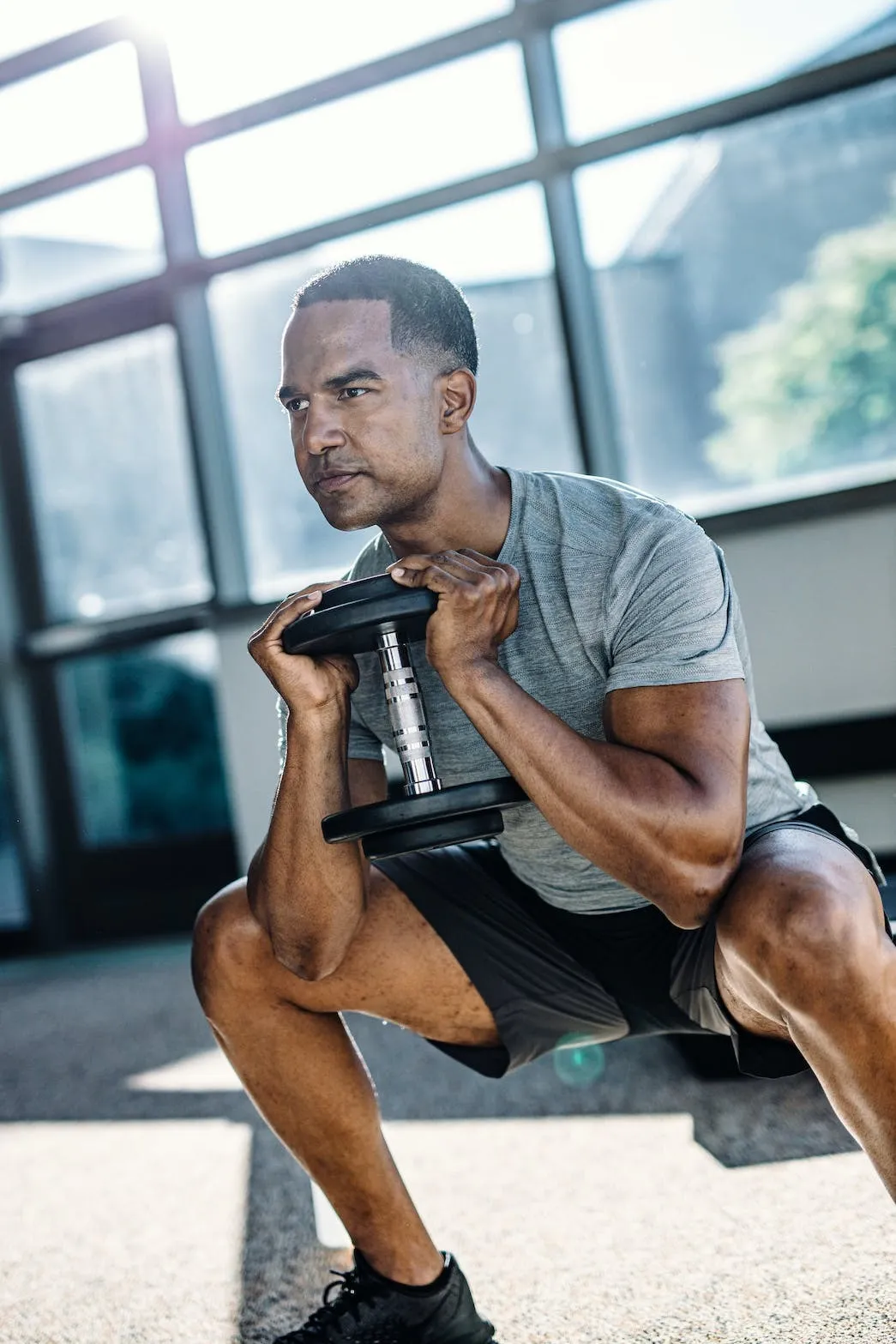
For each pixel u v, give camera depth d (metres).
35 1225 2.09
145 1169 2.34
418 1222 1.35
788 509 3.96
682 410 4.33
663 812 1.09
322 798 1.26
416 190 4.60
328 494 1.25
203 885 5.30
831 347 4.11
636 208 4.31
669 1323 1.39
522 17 4.32
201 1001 1.36
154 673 5.34
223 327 4.98
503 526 1.31
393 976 1.34
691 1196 1.79
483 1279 1.59
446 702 1.37
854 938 1.02
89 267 5.20
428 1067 2.75
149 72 4.89
